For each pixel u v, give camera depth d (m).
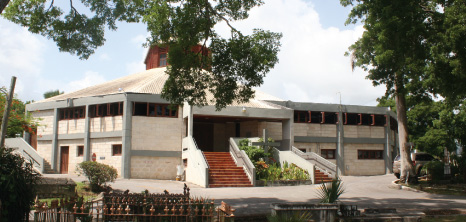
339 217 11.32
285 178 24.23
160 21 14.83
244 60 16.20
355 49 25.16
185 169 27.92
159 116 29.44
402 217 11.84
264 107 30.44
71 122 31.48
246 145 27.56
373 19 20.89
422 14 19.36
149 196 10.29
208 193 19.38
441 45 17.42
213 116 28.64
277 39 16.20
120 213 9.20
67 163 31.33
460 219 12.55
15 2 15.27
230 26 16.36
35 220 9.16
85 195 17.94
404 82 22.52
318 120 34.38
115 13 17.08
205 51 16.77
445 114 27.20
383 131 36.16
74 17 16.56
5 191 8.71
